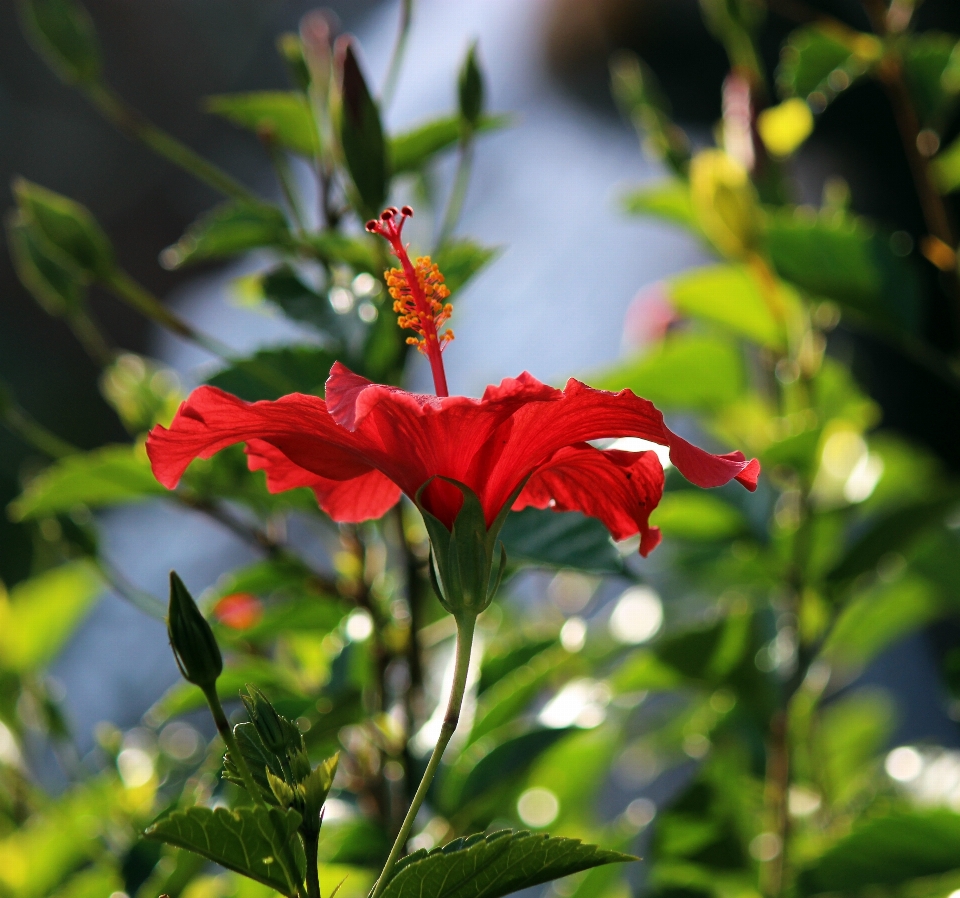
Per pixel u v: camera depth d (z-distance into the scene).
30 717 1.24
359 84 0.96
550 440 0.86
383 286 0.98
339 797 1.03
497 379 1.37
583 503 0.90
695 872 1.14
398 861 0.84
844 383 1.30
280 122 1.03
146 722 1.04
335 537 1.13
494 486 0.86
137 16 5.20
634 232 2.55
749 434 1.27
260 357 0.97
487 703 1.01
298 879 0.83
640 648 1.22
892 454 1.33
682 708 1.46
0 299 4.62
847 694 1.89
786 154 1.23
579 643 1.04
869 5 1.14
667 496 1.10
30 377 4.32
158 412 1.07
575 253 2.56
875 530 1.04
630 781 1.75
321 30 1.02
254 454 0.89
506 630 1.34
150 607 1.10
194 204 4.88
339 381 0.84
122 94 5.14
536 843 0.82
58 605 1.31
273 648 1.29
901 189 2.20
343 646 1.02
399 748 0.99
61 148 5.03
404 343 0.98
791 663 1.13
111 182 5.04
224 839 0.82
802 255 1.05
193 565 2.22
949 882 1.02
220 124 5.12
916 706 1.87
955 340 2.04
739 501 1.13
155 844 0.99
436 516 0.86
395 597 1.02
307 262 1.03
